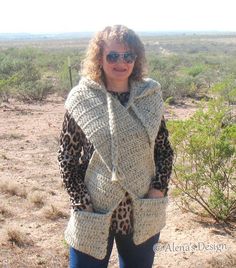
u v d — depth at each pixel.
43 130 13.55
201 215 6.32
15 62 30.75
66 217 6.62
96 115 2.92
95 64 3.04
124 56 2.97
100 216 2.97
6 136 12.57
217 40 147.25
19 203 7.18
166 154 3.16
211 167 5.91
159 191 3.09
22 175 8.81
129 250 3.10
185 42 128.38
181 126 5.94
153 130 2.98
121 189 2.97
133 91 3.02
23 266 5.15
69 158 3.02
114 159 2.90
